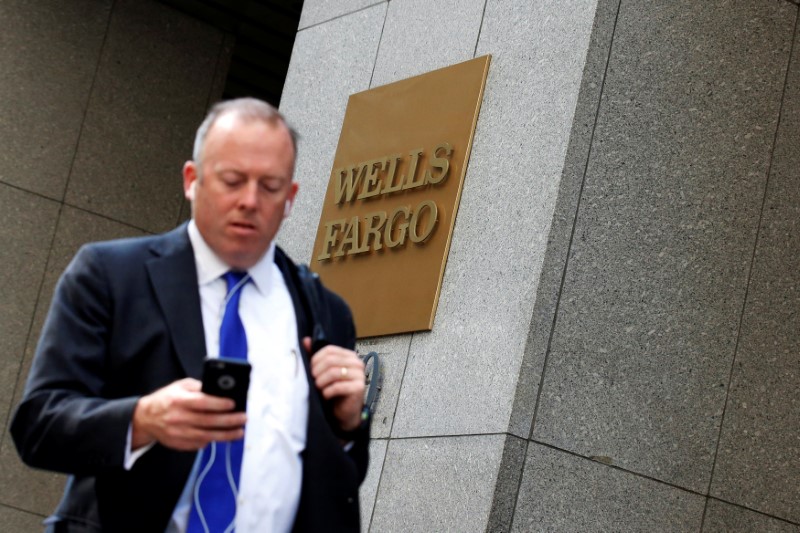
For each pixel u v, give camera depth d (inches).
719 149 240.8
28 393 113.0
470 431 222.8
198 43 446.6
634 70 235.3
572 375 221.0
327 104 295.7
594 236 226.7
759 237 241.8
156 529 111.8
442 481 224.2
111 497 113.0
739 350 235.9
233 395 105.9
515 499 213.5
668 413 227.5
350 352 123.4
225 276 121.4
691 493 226.8
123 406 108.5
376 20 293.0
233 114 120.0
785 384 239.0
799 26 253.4
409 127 264.7
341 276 266.5
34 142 414.9
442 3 274.8
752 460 233.1
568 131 228.4
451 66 260.5
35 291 407.5
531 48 244.8
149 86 436.1
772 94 248.1
